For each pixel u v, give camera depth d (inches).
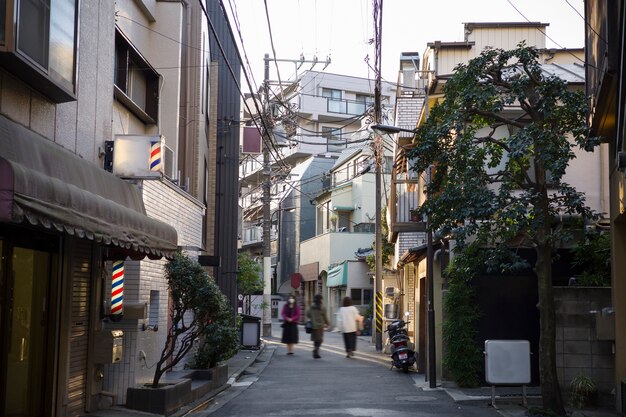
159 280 524.1
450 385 595.2
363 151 1573.6
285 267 2047.2
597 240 580.1
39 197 263.3
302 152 2138.3
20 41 300.0
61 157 345.7
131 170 437.1
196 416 454.3
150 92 577.6
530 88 458.0
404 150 743.7
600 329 477.1
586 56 512.1
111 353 421.4
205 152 851.4
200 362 589.0
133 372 447.5
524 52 447.2
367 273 1514.5
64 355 386.9
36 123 345.1
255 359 874.1
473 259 502.9
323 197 1881.2
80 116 402.9
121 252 439.8
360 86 2237.9
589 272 585.9
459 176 464.1
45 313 382.9
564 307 520.4
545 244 446.0
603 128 442.0
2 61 301.3
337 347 1103.0
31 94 339.6
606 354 515.2
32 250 366.9
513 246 563.8
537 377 583.2
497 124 514.3
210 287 478.9
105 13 444.8
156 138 439.8
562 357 517.3
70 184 309.4
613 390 501.7
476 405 500.4
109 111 452.4
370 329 1421.0
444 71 943.7
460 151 459.2
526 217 437.1
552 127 438.9
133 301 459.8
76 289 405.7
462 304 585.3
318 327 905.5
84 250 419.5
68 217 288.8
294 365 822.5
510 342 484.7
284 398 547.5
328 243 1674.5
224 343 587.8
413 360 737.0
